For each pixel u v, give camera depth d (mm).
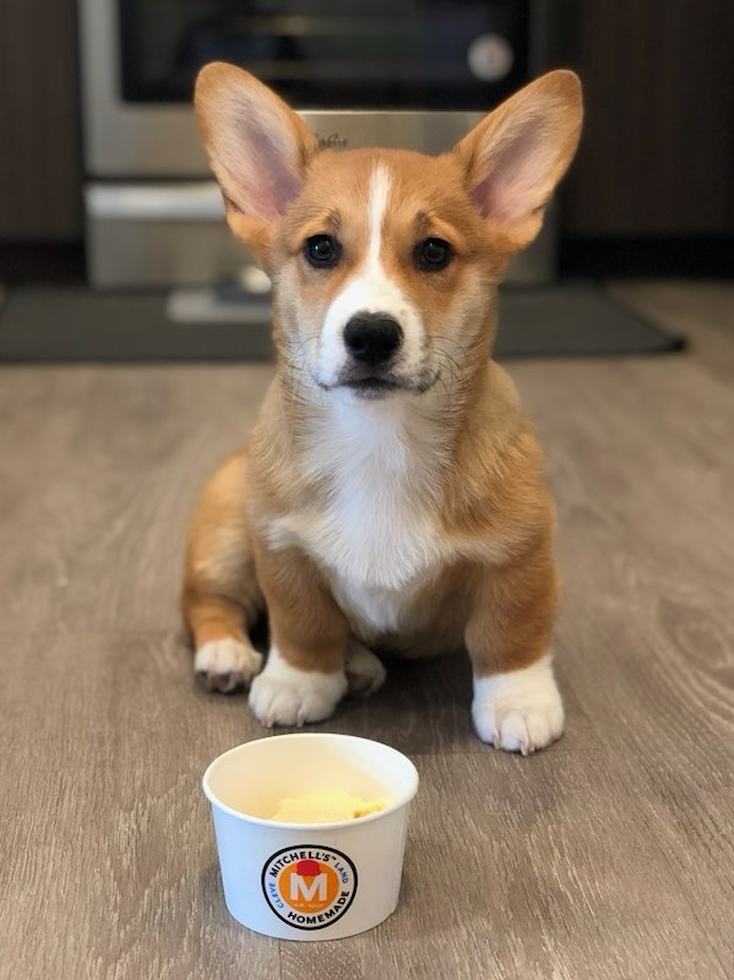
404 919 541
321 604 699
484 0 1873
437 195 662
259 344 1614
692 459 1186
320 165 686
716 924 538
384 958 518
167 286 1952
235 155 704
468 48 1895
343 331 615
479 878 568
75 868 578
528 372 1499
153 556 954
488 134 689
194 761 668
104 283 1956
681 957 518
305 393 663
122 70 1858
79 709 724
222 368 1528
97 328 1689
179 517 1035
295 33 1880
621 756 671
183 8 1847
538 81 685
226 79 693
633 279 2092
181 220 1921
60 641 813
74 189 2014
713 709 720
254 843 519
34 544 977
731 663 777
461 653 804
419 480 657
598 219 2088
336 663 719
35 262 2068
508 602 680
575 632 821
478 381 666
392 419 645
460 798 631
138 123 1882
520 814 618
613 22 1981
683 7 1985
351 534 665
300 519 673
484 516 658
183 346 1600
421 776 652
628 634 818
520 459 675
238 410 1348
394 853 534
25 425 1295
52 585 900
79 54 1905
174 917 544
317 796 564
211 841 599
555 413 1333
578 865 578
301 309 666
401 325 614
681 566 932
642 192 2078
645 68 2012
